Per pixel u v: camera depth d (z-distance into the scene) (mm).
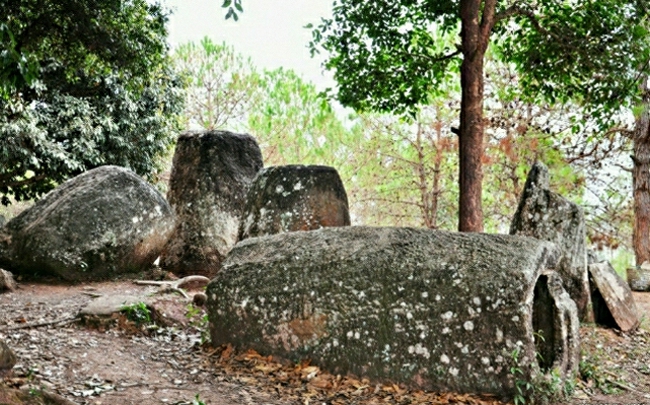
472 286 4512
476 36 8859
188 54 21000
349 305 4840
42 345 5023
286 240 5574
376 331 4719
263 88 21859
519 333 4355
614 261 15922
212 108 21078
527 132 12219
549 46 9672
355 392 4520
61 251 7973
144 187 8820
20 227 8352
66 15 9250
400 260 4855
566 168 11844
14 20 8852
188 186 9828
